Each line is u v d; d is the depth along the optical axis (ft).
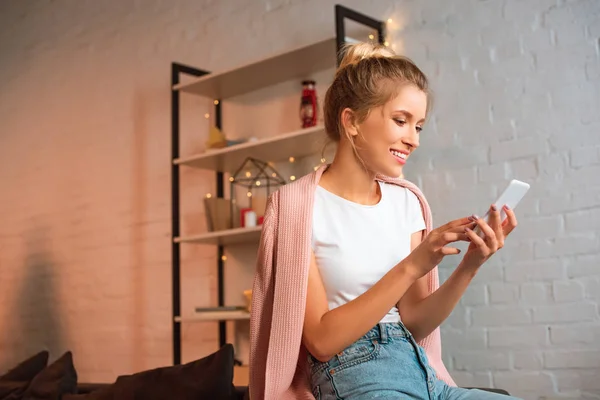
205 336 12.13
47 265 14.85
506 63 9.48
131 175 13.66
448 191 9.77
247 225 10.92
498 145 9.44
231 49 12.42
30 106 15.71
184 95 12.95
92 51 14.69
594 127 8.79
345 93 5.07
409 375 4.60
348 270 4.90
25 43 16.05
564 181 8.94
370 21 10.21
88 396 8.45
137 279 13.32
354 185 5.10
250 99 12.07
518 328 9.13
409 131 4.86
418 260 4.41
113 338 13.56
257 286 5.02
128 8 14.16
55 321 14.56
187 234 12.65
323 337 4.55
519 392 9.06
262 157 11.34
